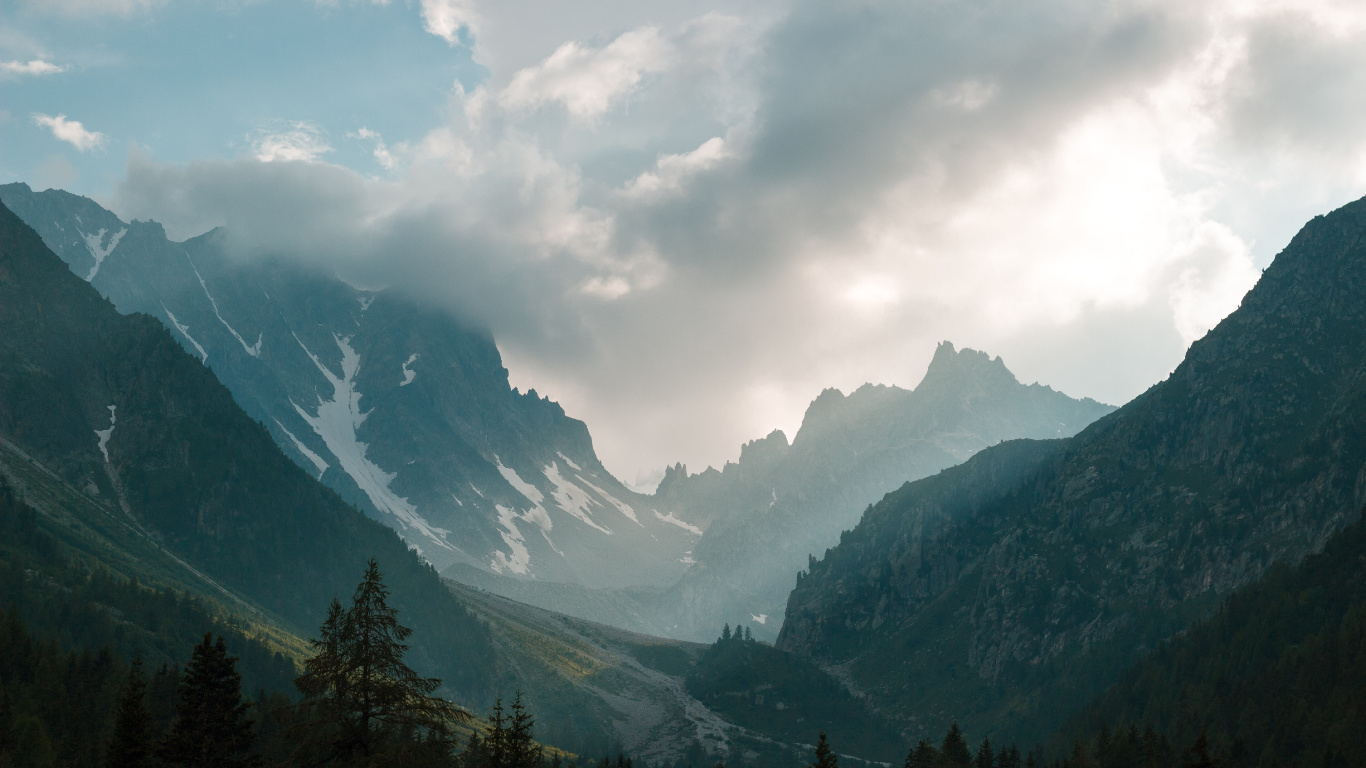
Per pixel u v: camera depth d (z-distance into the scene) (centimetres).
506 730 8738
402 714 6191
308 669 6169
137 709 8862
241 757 8462
